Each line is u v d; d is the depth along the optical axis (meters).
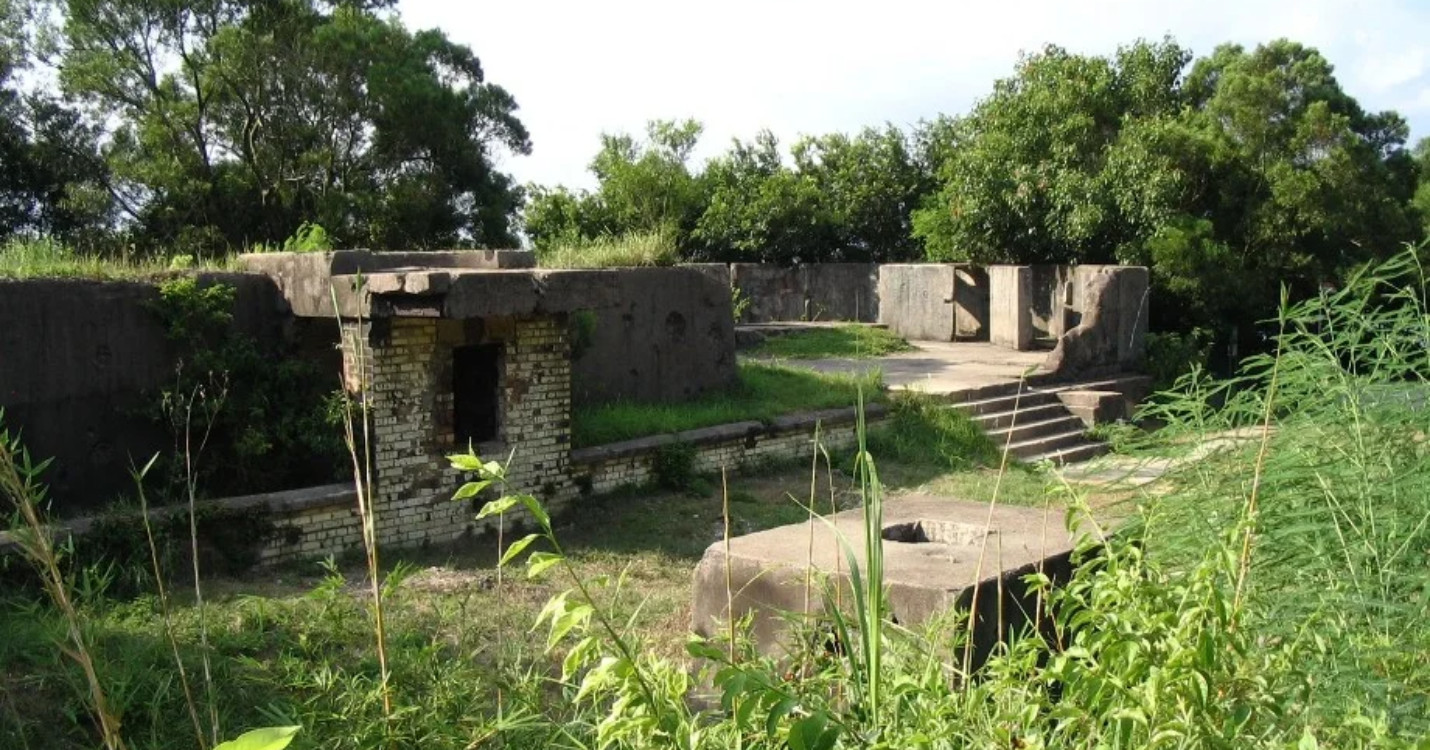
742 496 12.18
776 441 13.69
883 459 14.30
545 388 11.05
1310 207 22.41
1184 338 21.17
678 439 12.52
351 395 9.86
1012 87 25.98
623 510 11.39
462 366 11.11
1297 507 4.19
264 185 28.14
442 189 29.02
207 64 27.06
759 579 6.83
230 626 6.95
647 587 8.91
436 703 3.88
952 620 4.69
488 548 10.14
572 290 10.36
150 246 27.48
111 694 5.51
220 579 8.60
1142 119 24.31
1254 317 22.25
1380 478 4.21
